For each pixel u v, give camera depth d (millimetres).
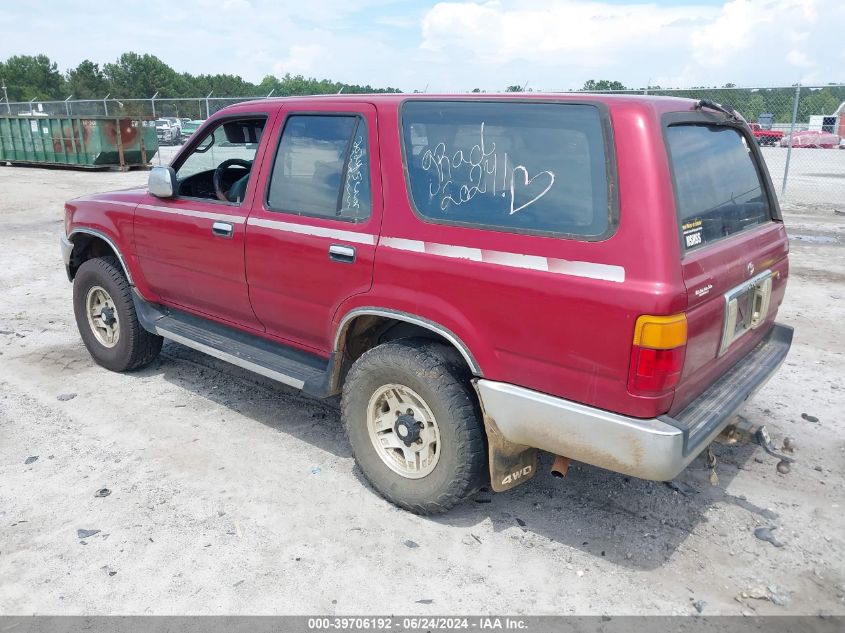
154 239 4645
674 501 3697
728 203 3307
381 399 3553
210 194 4879
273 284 3953
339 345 3668
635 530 3449
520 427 3035
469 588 3027
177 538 3338
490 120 3127
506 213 3016
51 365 5547
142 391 5039
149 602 2916
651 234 2625
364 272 3455
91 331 5387
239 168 5035
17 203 14781
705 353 2918
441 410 3234
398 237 3334
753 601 2967
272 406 4832
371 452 3621
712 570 3160
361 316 3613
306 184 3801
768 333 3941
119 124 21562
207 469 3977
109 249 5477
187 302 4691
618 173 2711
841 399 4961
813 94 15789
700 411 3002
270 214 3928
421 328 3529
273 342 4266
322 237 3631
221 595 2963
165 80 116438
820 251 9938
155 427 4480
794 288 7941
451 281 3127
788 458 4148
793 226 12031
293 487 3803
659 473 2707
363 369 3488
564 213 2848
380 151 3453
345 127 3639
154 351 5266
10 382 5180
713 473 3840
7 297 7594
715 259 2930
